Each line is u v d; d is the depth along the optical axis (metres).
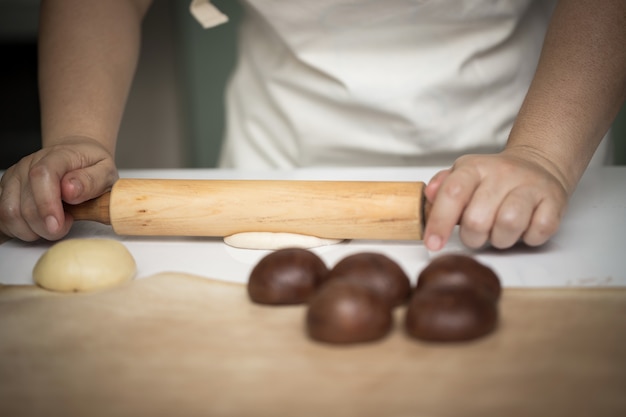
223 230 0.72
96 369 0.49
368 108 0.96
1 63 1.72
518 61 0.96
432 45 0.93
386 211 0.69
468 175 0.65
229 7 1.77
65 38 0.86
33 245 0.75
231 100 1.11
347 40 0.94
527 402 0.45
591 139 0.72
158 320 0.56
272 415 0.44
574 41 0.74
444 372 0.48
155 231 0.73
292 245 0.70
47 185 0.70
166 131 1.82
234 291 0.61
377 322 0.51
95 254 0.63
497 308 0.53
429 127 0.95
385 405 0.44
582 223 0.76
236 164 1.10
